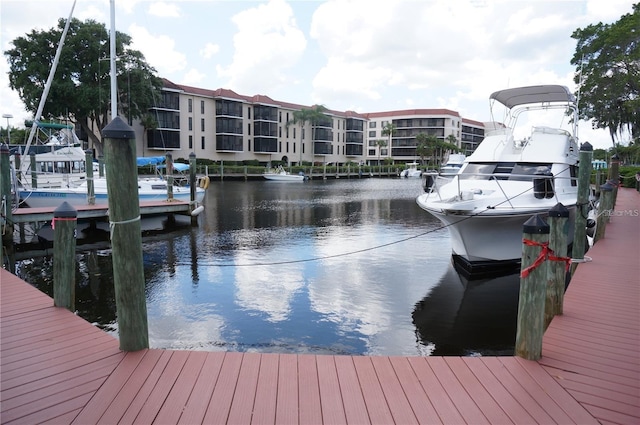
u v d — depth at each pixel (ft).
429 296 26.16
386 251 37.83
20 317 14.87
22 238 40.96
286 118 207.92
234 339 19.85
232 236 44.65
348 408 9.57
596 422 9.11
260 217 59.00
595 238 31.94
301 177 161.99
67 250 15.84
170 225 51.65
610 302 17.20
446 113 280.51
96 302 24.49
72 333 13.50
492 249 29.78
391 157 281.74
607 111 95.14
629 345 13.03
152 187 57.77
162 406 9.53
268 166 185.26
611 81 89.71
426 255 36.37
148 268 31.53
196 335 20.17
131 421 8.99
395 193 104.99
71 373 10.94
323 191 110.73
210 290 26.53
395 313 23.43
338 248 38.86
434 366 11.63
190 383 10.53
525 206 28.27
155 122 139.95
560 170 32.48
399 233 46.70
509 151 35.53
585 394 10.21
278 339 19.93
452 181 35.17
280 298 25.31
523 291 12.00
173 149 157.58
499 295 26.43
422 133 261.44
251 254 36.27
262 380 10.73
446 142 260.21
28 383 10.45
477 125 320.50
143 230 48.32
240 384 10.52
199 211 53.06
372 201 82.99
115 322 21.84
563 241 15.42
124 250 11.81
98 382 10.52
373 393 10.21
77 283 27.86
